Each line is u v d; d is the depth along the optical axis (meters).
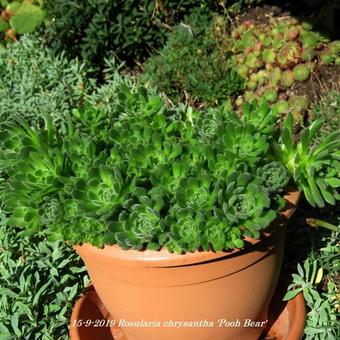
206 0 3.65
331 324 1.92
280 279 2.11
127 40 3.61
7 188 1.74
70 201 1.61
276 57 3.25
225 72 3.34
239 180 1.53
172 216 1.52
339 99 2.88
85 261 1.74
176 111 2.10
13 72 3.42
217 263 1.57
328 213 2.42
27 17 3.97
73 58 3.67
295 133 3.07
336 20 3.42
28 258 2.16
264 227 1.52
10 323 1.96
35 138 1.79
